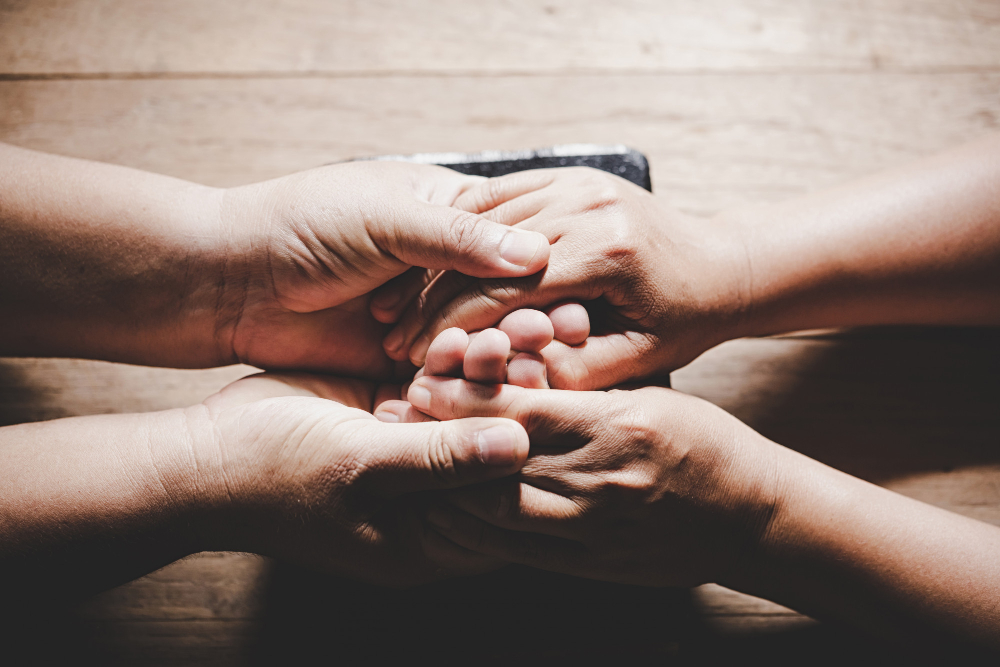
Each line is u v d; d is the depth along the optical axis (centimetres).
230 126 64
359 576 53
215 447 51
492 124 64
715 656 58
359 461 51
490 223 52
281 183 53
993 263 55
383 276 53
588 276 52
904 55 65
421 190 55
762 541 53
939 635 52
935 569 52
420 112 64
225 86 64
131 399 60
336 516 51
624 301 52
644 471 51
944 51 65
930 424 60
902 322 57
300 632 55
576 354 53
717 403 61
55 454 50
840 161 64
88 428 51
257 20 65
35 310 53
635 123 64
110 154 63
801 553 53
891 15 66
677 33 66
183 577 58
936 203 55
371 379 57
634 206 53
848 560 52
